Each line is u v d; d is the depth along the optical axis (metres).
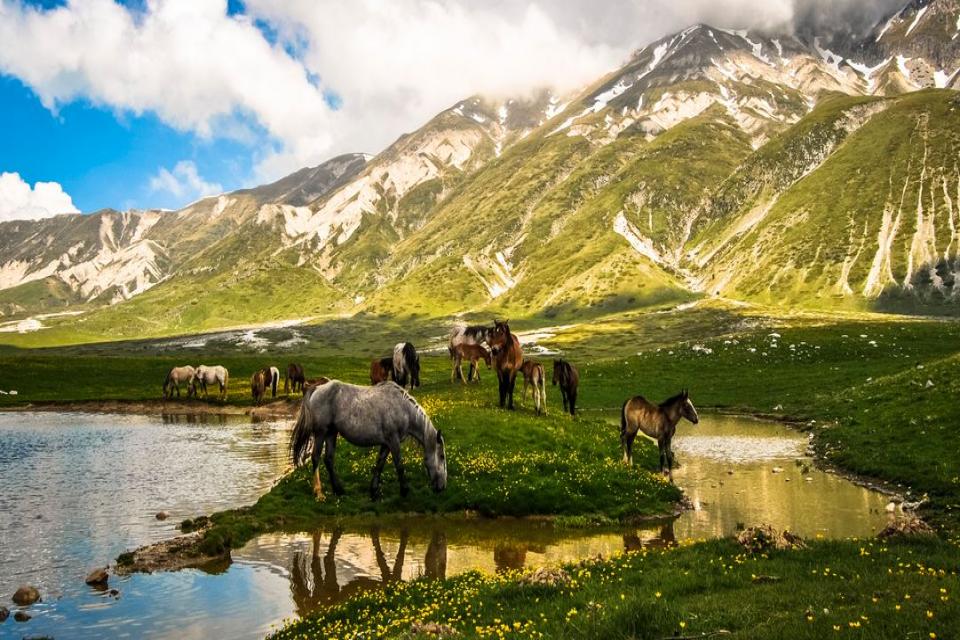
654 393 64.31
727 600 10.62
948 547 13.57
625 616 9.76
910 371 47.12
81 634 13.60
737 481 28.11
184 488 27.91
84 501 25.48
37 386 77.31
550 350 164.88
